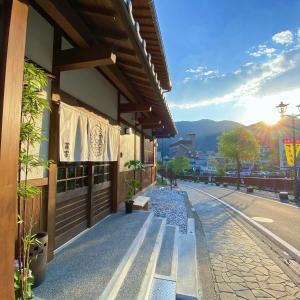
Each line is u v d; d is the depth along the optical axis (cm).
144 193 1118
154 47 459
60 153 314
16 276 195
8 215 156
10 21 158
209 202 1277
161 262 391
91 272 280
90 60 303
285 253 523
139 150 995
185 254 473
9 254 157
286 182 1759
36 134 214
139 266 330
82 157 370
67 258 320
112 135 512
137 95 605
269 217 896
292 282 390
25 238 218
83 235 420
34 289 243
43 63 295
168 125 1093
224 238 628
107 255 329
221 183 2803
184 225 688
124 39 282
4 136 153
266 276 410
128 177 780
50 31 311
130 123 810
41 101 211
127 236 411
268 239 627
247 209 1066
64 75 357
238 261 473
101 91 516
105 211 559
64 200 373
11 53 159
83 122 375
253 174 3456
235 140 2412
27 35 267
